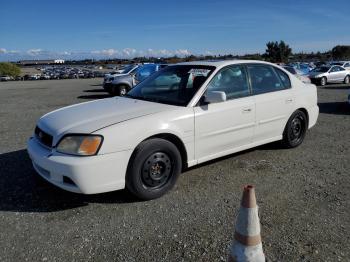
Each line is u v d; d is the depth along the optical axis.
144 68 16.66
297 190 4.13
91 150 3.43
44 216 3.51
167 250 2.91
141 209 3.66
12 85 27.91
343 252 2.86
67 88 22.98
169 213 3.56
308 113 5.86
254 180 4.45
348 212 3.56
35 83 31.58
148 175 3.80
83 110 4.22
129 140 3.60
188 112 4.13
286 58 65.00
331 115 9.41
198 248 2.93
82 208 3.68
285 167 4.93
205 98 4.30
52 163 3.48
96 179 3.46
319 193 4.04
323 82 21.48
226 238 3.08
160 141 3.83
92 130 3.52
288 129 5.57
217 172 4.72
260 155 5.46
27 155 5.55
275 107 5.22
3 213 3.57
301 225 3.29
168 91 4.65
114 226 3.31
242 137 4.82
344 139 6.54
